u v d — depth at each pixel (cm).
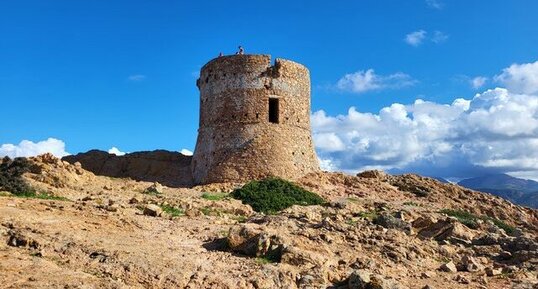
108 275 1530
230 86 4462
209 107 4584
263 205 3325
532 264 2189
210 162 4406
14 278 1386
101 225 2059
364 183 4438
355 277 1636
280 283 1658
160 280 1555
